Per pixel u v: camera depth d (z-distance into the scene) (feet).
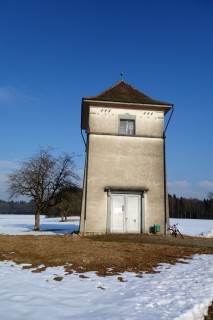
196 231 106.63
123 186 67.97
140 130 71.26
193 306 19.22
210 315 19.81
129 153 69.82
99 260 33.71
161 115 72.54
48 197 106.73
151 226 67.05
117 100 70.38
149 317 17.13
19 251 38.17
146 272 29.63
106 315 17.33
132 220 67.10
